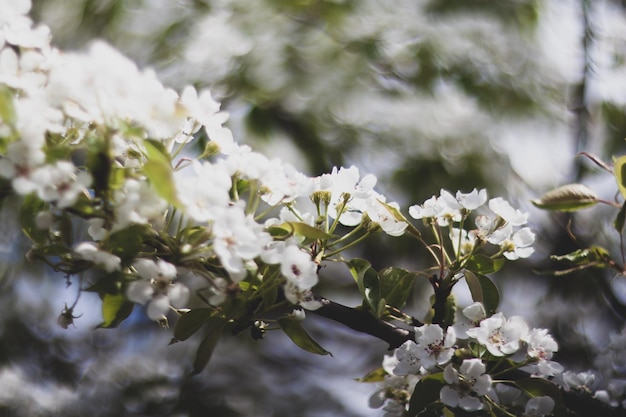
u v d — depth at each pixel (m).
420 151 6.30
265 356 6.70
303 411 6.44
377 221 2.06
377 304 1.97
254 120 6.17
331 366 6.73
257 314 1.86
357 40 6.86
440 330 1.94
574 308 5.71
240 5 7.00
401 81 6.74
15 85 1.62
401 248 5.71
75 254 1.77
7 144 1.57
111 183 1.66
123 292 1.70
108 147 1.63
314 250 2.00
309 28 6.96
